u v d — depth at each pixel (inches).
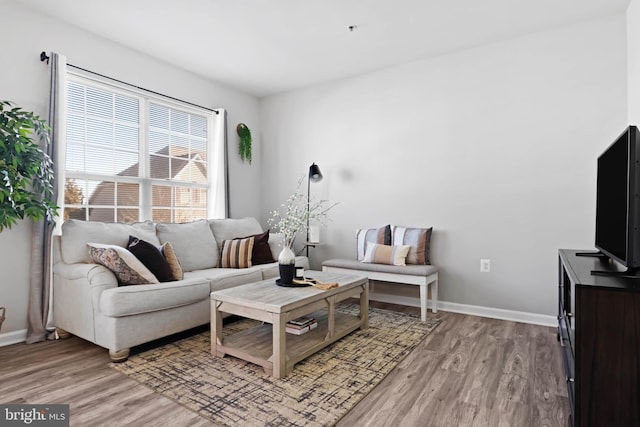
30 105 110.0
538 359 93.4
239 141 181.9
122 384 79.0
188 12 112.0
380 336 110.8
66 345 103.1
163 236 132.7
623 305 52.3
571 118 119.7
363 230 155.3
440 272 143.3
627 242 60.7
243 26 120.6
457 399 73.4
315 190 175.6
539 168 124.9
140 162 143.4
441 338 109.4
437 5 108.3
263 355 87.6
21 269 108.0
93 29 122.6
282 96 186.9
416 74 148.6
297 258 154.3
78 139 124.5
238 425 63.7
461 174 138.9
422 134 147.3
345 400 72.4
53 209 106.5
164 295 98.9
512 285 129.4
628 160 60.8
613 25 113.5
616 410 52.5
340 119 168.4
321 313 127.0
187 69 156.7
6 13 105.4
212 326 95.1
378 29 122.9
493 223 132.9
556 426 63.9
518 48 128.3
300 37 128.5
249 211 187.9
